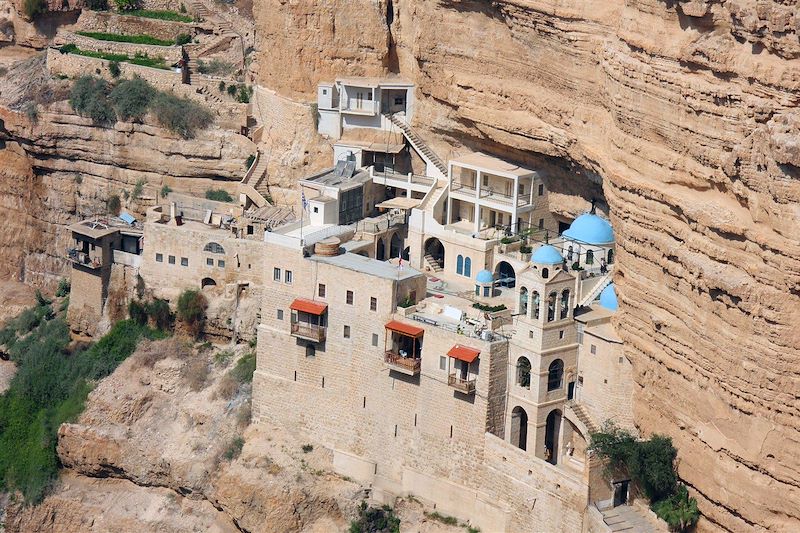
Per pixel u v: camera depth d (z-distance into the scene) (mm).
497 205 172000
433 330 157875
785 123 129500
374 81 185125
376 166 186375
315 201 175125
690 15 137750
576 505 148000
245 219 183000
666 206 143000
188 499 174625
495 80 169625
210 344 183875
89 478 182625
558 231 175000
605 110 156750
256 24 193500
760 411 135250
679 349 143375
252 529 167250
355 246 171875
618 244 150375
